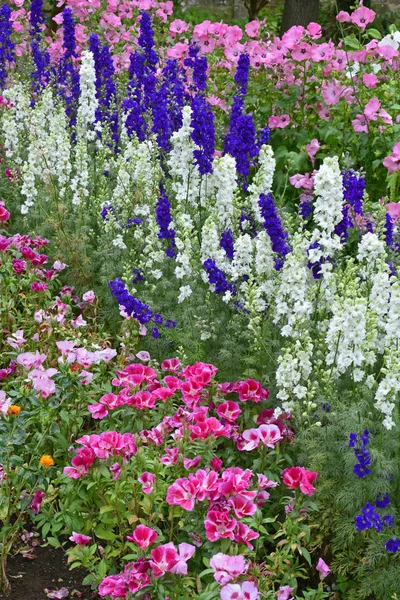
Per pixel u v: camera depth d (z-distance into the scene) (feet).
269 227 14.67
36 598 11.49
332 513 12.35
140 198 18.80
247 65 20.74
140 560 10.59
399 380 11.78
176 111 20.84
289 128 26.37
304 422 13.21
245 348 15.20
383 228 15.39
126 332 15.93
